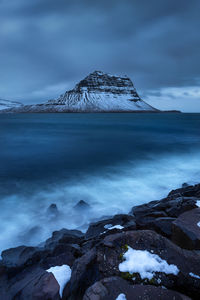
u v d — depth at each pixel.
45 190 11.48
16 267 3.83
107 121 97.94
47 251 4.38
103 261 3.12
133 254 3.16
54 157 20.86
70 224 7.59
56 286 3.05
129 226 5.14
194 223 4.04
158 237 3.50
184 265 2.92
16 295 3.04
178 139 33.34
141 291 2.54
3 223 7.70
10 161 19.03
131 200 9.91
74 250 4.45
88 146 27.97
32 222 7.76
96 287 2.60
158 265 2.92
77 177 13.92
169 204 6.84
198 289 2.56
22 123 83.94
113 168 16.12
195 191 8.20
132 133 44.94
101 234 5.09
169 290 2.56
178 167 15.83
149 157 20.03
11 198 10.32
